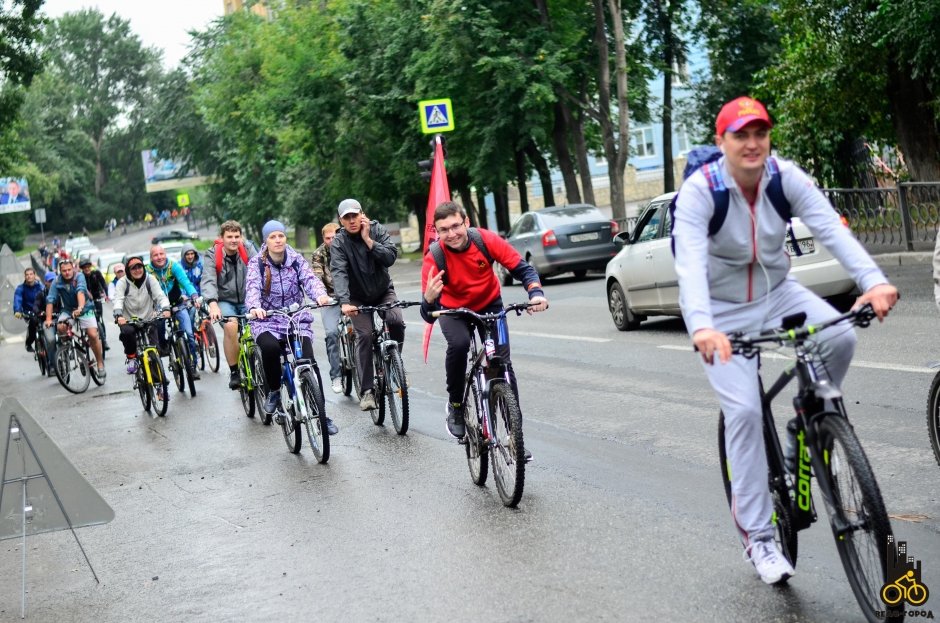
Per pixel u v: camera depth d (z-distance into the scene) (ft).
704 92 122.62
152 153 252.01
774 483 16.14
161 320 49.03
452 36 101.71
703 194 15.08
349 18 122.93
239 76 190.70
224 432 37.60
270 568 20.63
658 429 28.66
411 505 24.00
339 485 26.99
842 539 14.57
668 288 46.91
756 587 16.44
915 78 67.21
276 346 32.48
